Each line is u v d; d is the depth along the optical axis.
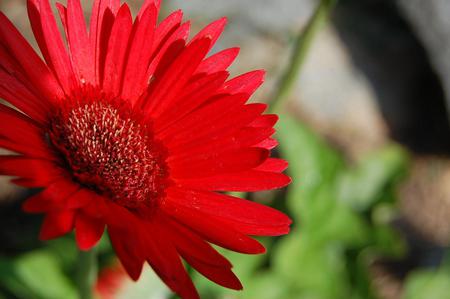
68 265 0.48
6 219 0.57
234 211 0.35
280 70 0.60
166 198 0.36
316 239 0.49
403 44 0.67
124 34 0.37
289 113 0.63
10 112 0.35
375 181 0.53
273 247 0.50
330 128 0.64
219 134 0.36
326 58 0.65
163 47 0.37
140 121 0.37
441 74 0.62
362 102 0.65
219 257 0.34
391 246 0.50
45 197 0.33
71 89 0.37
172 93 0.37
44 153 0.35
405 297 0.52
